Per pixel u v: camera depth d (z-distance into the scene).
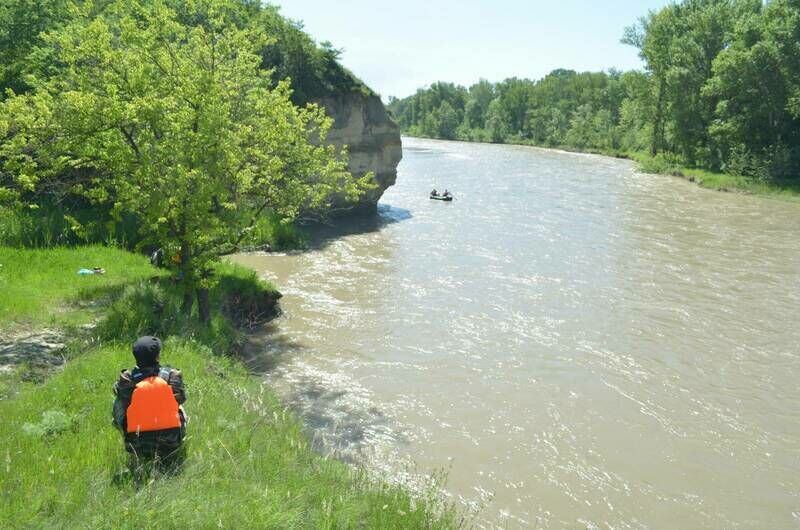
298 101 30.02
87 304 13.25
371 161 32.72
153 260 17.34
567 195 42.91
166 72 12.81
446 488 9.37
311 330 16.22
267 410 9.95
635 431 11.46
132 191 11.67
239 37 13.62
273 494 5.93
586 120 104.00
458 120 152.50
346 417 11.51
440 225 31.23
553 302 19.09
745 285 21.20
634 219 33.72
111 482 5.75
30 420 7.14
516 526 8.52
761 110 50.72
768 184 46.28
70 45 12.27
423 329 16.55
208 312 13.94
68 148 12.02
